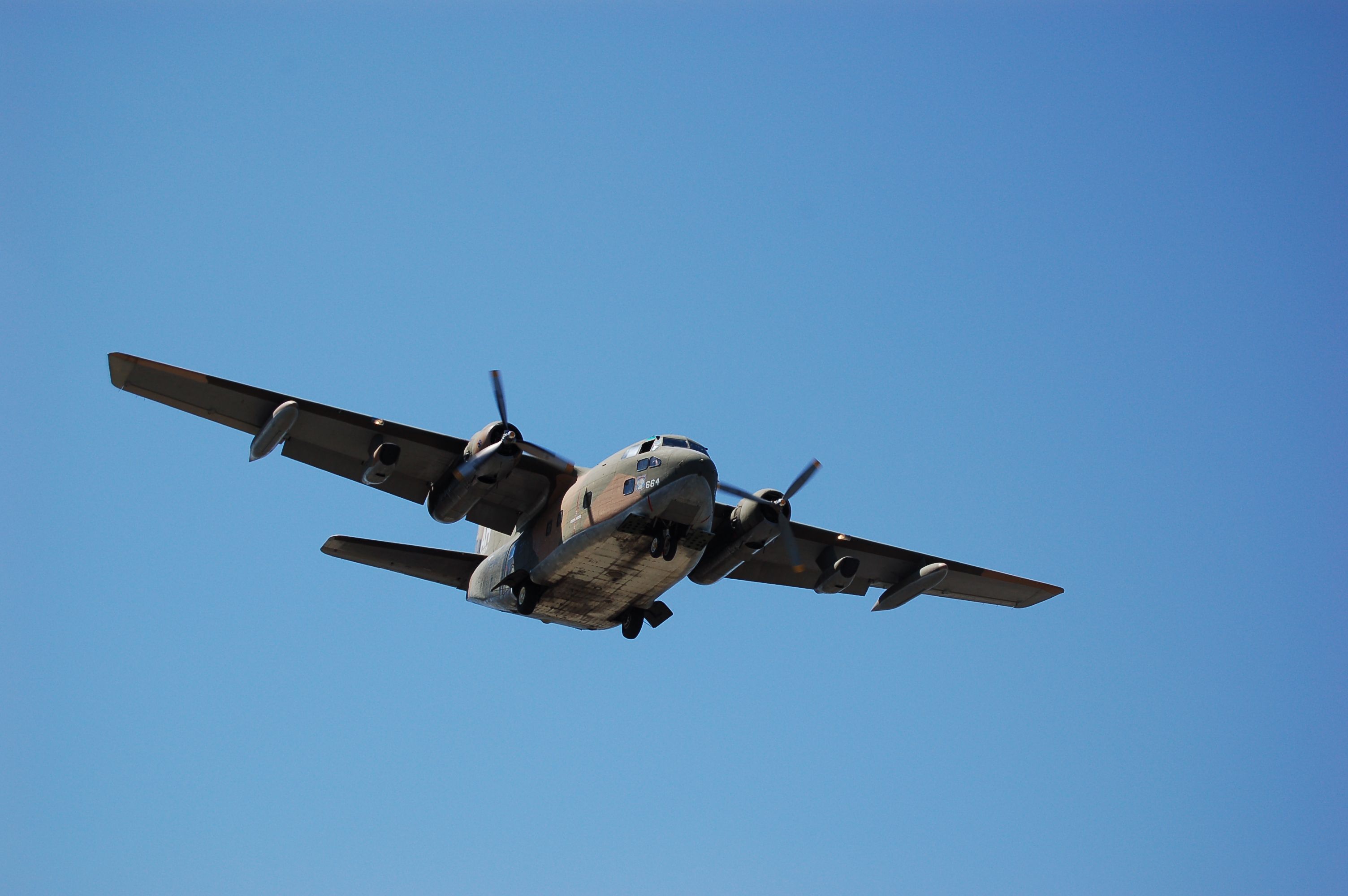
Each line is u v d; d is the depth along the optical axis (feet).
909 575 360.28
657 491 268.21
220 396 274.98
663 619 327.67
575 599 310.86
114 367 263.70
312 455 294.87
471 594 334.65
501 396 289.12
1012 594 375.45
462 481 289.53
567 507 292.40
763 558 351.05
